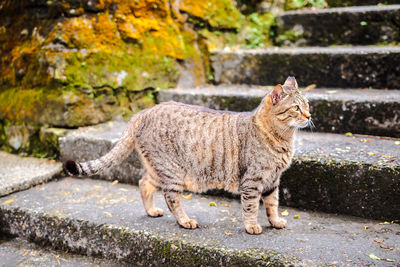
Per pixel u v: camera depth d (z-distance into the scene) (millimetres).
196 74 4914
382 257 2314
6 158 4312
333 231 2709
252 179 2701
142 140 2955
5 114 4559
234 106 4164
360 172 2904
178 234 2721
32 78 4336
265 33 5410
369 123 3658
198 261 2535
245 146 2723
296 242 2547
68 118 4137
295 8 5672
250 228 2701
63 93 4141
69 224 3020
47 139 4223
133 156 3738
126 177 3828
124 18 4477
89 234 2943
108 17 4445
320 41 5141
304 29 5219
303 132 3875
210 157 2812
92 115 4297
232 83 4875
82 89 4211
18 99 4445
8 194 3531
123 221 2957
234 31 5285
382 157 3016
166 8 4730
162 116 2918
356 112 3691
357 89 4230
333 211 3047
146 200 3057
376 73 4176
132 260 2803
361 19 4883
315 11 5184
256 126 2711
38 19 4457
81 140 3953
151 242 2705
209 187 2943
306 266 2244
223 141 2785
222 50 4930
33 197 3479
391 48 4254
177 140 2846
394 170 2797
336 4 5777
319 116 3850
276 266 2307
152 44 4637
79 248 3002
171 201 2883
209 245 2541
